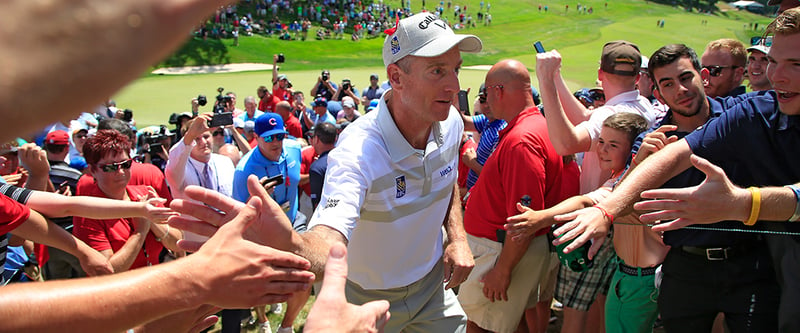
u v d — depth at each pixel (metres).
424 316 2.57
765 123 1.99
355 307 1.03
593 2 38.09
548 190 2.93
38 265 3.09
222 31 31.27
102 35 0.29
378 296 2.46
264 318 3.97
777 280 2.12
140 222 3.16
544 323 3.59
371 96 12.46
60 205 2.50
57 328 0.83
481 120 5.26
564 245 2.52
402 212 2.32
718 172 1.68
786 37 1.79
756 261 2.24
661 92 2.66
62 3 0.29
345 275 1.04
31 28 0.28
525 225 2.48
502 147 2.94
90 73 0.29
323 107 9.06
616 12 33.97
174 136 7.15
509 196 2.88
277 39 34.03
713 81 3.56
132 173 3.66
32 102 0.28
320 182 4.05
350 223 1.99
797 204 1.72
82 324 0.85
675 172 2.16
